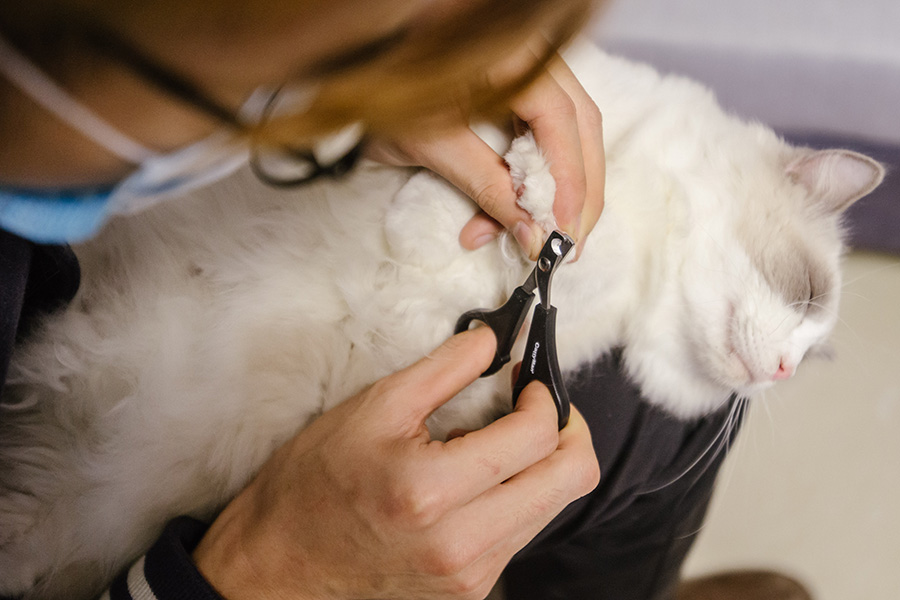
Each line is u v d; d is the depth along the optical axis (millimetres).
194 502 726
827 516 1486
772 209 1003
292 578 576
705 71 1520
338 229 772
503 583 1173
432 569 540
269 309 747
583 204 667
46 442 710
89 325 711
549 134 640
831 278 1081
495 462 548
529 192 635
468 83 315
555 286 775
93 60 229
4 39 224
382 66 255
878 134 1493
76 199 316
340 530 550
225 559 590
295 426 739
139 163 288
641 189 887
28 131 267
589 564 954
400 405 587
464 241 732
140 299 728
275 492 601
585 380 905
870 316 1647
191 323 741
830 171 1061
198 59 227
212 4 199
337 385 751
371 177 786
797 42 1459
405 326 765
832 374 1608
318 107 265
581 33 341
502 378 800
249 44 221
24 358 695
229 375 723
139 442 698
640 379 975
